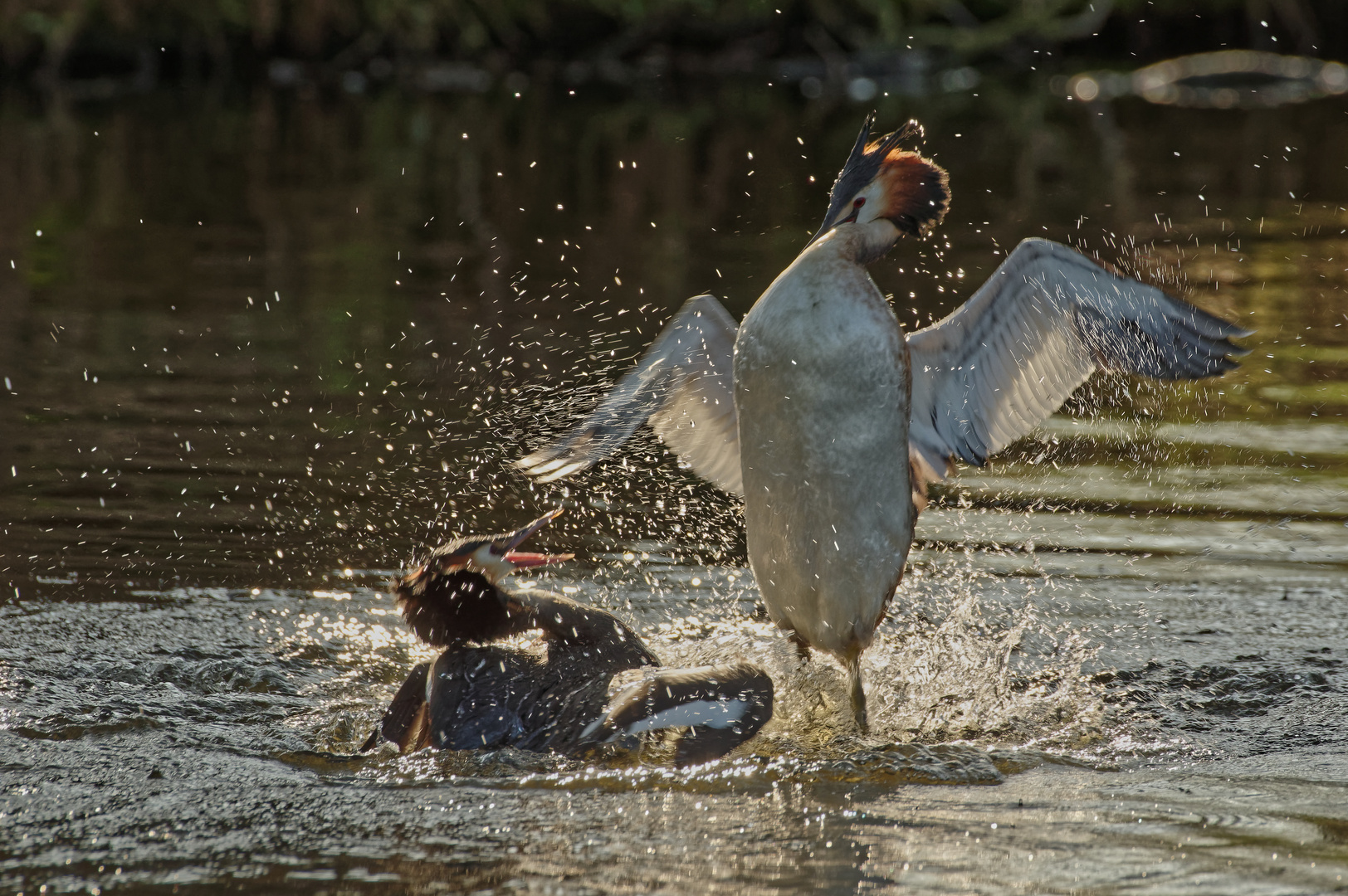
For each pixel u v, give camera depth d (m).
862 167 9.61
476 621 9.03
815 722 8.78
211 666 9.30
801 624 9.07
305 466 13.42
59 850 6.57
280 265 22.95
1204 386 16.59
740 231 26.03
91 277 21.86
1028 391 9.68
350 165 34.19
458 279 21.92
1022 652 9.71
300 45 53.75
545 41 55.50
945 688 9.22
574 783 7.46
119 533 11.60
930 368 9.48
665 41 55.59
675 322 9.51
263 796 7.26
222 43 52.31
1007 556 11.56
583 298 20.38
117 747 7.97
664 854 6.52
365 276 22.12
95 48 50.84
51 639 9.61
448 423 14.77
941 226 25.42
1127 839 6.68
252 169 33.38
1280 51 55.81
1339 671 9.30
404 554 11.44
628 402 9.59
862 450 8.49
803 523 8.67
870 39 55.12
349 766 7.78
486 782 7.48
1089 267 9.02
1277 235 24.70
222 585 10.70
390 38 54.28
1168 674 9.28
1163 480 13.38
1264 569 11.17
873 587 8.82
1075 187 30.11
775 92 49.75
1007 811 7.08
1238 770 7.75
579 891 6.11
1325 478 13.30
